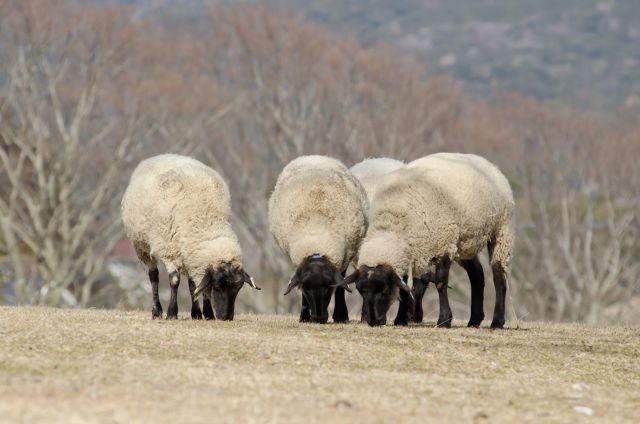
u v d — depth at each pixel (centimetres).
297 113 16062
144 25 15812
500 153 17088
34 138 14288
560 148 17638
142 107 14900
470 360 4328
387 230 5247
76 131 13962
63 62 15175
